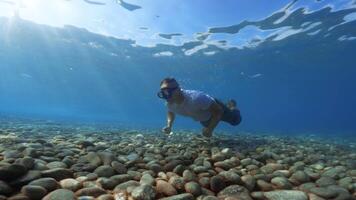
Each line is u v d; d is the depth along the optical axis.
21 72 55.22
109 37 27.08
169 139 8.08
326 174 3.92
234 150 5.97
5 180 2.66
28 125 13.48
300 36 25.11
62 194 2.42
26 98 118.56
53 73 52.78
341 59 34.91
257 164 4.34
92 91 79.12
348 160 5.40
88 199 2.46
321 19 21.19
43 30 26.28
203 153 5.21
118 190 2.81
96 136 8.62
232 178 3.17
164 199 2.58
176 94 6.08
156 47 29.88
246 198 2.78
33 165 3.10
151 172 3.46
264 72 42.09
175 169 3.55
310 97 80.31
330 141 13.55
